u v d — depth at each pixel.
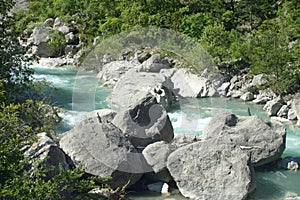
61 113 22.92
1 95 15.16
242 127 18.98
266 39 31.88
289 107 26.19
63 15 49.00
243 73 32.41
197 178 16.05
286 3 41.22
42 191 11.13
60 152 14.73
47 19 49.62
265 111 26.92
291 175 17.95
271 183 17.28
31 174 13.15
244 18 44.12
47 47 43.38
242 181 15.85
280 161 18.72
